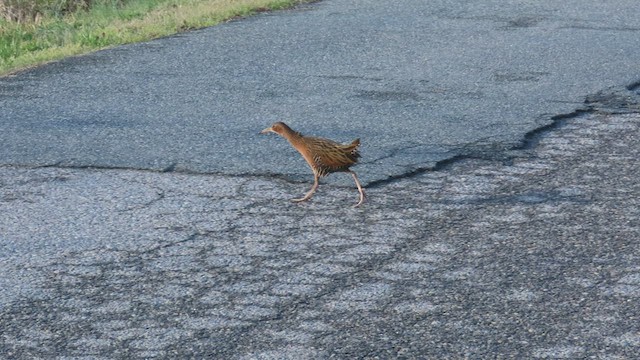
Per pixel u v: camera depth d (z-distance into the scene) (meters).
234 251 10.82
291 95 17.61
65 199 12.54
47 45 23.86
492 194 12.55
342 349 8.60
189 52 21.22
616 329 8.90
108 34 23.56
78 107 16.98
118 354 8.59
